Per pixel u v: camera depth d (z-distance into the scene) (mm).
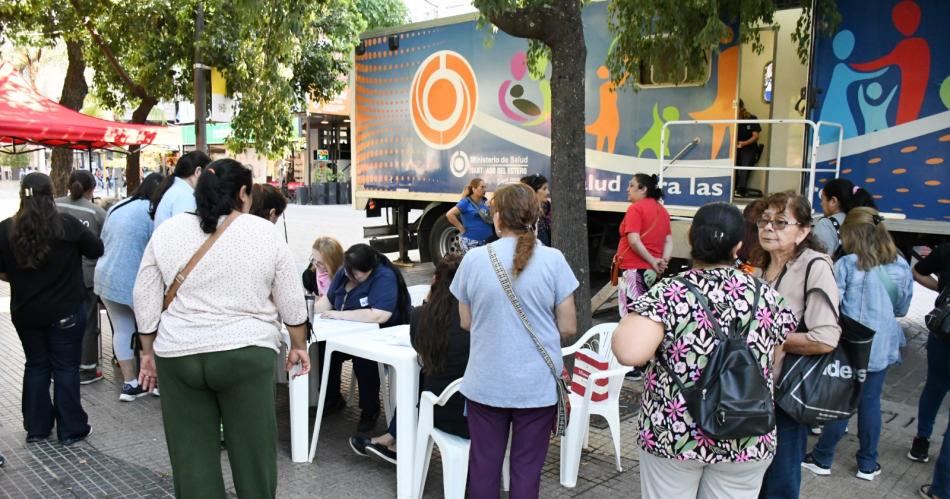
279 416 4918
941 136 5887
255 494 3061
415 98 10117
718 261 2494
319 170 28734
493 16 4668
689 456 2402
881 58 6098
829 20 6270
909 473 4145
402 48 10188
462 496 3473
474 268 3014
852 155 6301
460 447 3469
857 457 4082
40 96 8219
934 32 5844
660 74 7406
